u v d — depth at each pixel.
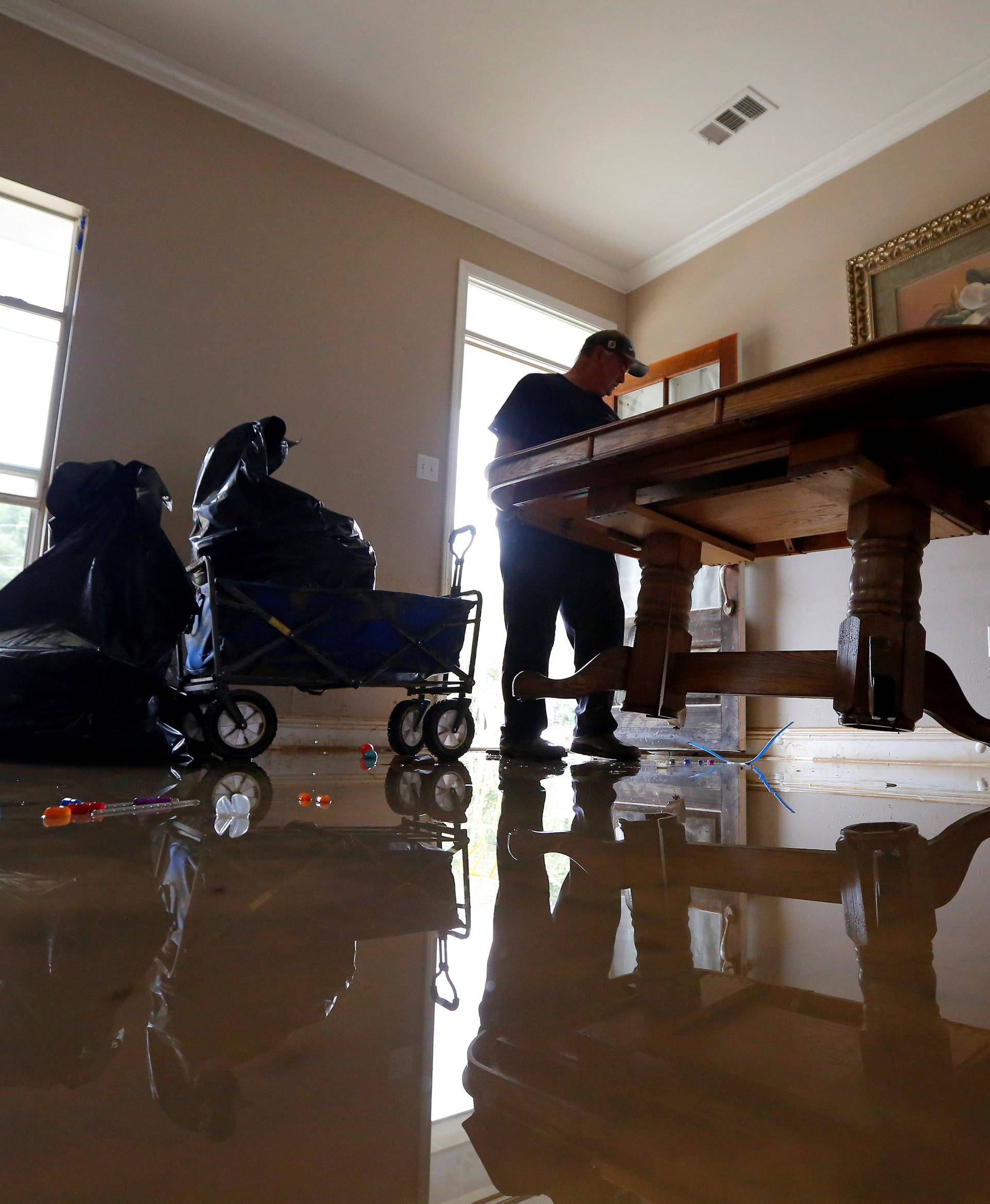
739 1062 0.26
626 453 1.44
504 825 0.90
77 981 0.33
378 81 3.14
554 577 2.15
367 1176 0.19
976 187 3.07
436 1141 0.21
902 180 3.30
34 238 2.86
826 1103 0.23
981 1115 0.23
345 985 0.34
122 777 1.41
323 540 2.10
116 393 2.81
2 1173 0.19
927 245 3.13
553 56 3.02
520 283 3.99
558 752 2.13
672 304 4.20
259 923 0.44
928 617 2.97
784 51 2.98
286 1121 0.22
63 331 2.79
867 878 0.62
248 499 2.02
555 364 4.33
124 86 2.97
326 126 3.36
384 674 2.13
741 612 3.53
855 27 2.86
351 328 3.39
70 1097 0.23
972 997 0.34
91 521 2.00
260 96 3.21
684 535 1.68
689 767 2.33
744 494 1.45
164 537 2.00
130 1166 0.19
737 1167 0.20
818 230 3.59
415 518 3.46
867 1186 0.19
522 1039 0.28
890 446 1.25
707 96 3.20
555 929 0.45
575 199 3.82
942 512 1.38
